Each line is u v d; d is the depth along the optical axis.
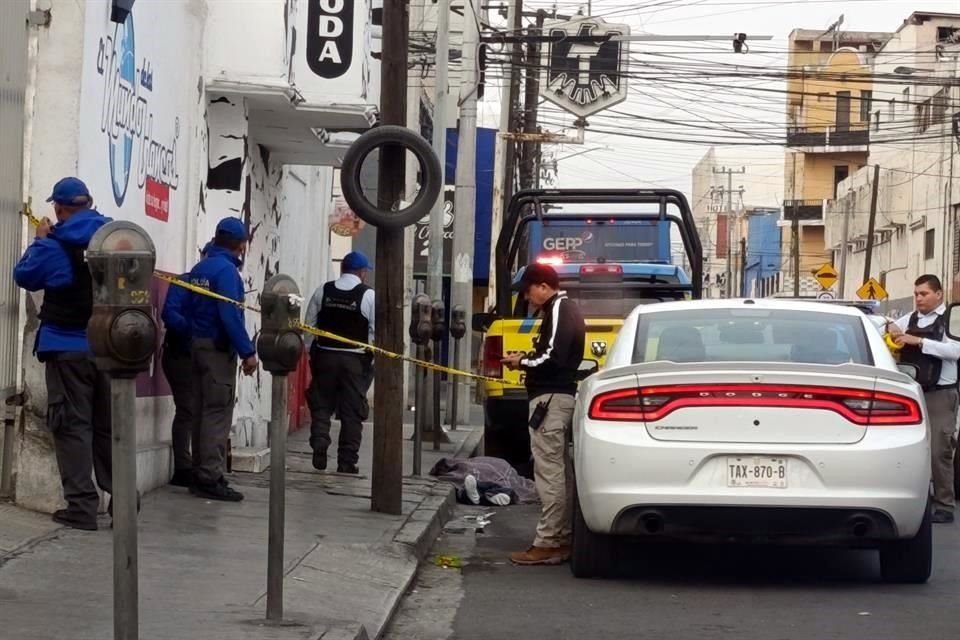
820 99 86.38
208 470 11.30
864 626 7.92
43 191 9.31
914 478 8.62
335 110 14.27
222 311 11.10
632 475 8.64
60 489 9.31
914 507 8.65
